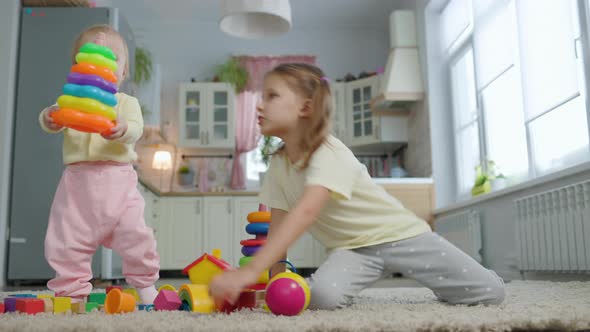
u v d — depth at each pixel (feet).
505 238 10.82
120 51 5.25
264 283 5.08
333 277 3.76
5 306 3.70
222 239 16.70
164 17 18.74
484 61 12.83
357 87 17.69
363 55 19.62
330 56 19.53
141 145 18.17
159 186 18.20
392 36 16.29
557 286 6.64
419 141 15.93
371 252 4.10
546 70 9.82
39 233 10.85
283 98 3.79
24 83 11.27
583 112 8.87
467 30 14.12
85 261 4.78
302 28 19.58
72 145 4.76
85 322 2.80
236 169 18.31
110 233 4.87
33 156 11.05
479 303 4.00
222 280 3.05
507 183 11.82
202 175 18.44
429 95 15.16
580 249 7.77
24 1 11.44
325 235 4.26
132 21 18.98
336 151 3.77
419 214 14.61
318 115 3.81
